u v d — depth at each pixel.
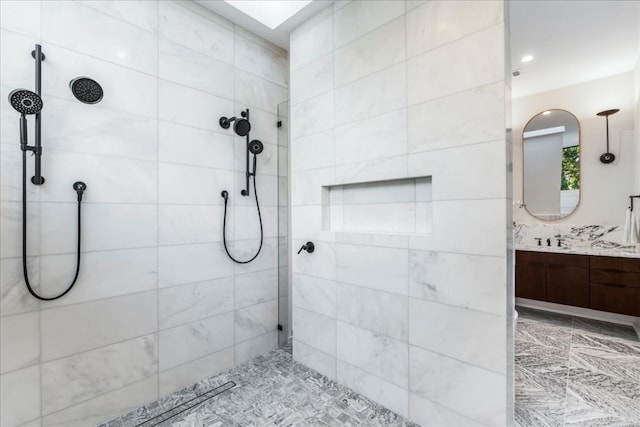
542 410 1.67
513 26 2.30
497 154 1.31
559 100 3.41
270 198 2.43
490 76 1.32
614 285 2.80
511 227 1.37
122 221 1.65
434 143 1.50
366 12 1.77
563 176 3.40
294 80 2.21
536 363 2.21
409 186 1.70
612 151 3.12
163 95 1.81
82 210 1.51
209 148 2.03
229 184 2.15
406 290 1.62
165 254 1.82
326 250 2.00
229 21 2.15
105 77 1.58
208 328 2.02
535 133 3.57
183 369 1.90
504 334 1.30
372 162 1.75
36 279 1.38
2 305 1.30
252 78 2.30
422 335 1.56
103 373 1.58
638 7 2.08
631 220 2.90
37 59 1.34
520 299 3.60
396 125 1.64
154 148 1.77
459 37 1.41
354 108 1.84
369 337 1.78
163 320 1.81
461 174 1.41
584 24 2.28
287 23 2.17
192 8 1.95
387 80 1.68
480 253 1.36
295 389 1.89
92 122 1.54
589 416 1.62
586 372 2.09
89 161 1.53
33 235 1.38
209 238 2.03
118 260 1.63
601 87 3.17
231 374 2.07
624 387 1.90
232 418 1.62
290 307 2.57
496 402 1.32
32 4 1.37
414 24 1.57
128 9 1.67
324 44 2.00
